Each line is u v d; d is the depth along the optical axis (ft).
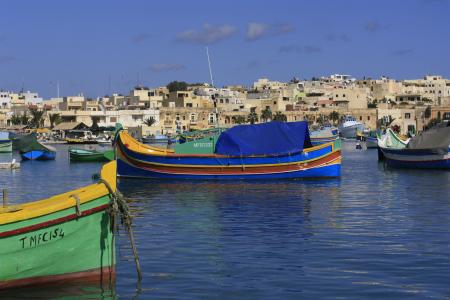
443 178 174.70
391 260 70.79
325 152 167.94
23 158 295.69
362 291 59.26
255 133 167.22
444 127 207.10
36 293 58.13
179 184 156.97
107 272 61.46
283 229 90.43
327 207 114.11
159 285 61.52
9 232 56.24
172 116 625.41
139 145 171.83
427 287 60.23
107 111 615.57
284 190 143.13
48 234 58.03
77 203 58.49
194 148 167.73
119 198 61.21
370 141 394.52
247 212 107.76
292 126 167.94
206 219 100.07
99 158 278.87
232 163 165.17
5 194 68.95
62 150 420.77
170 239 83.20
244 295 58.44
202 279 63.62
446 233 86.69
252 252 75.20
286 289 60.13
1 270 56.95
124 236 85.30
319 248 77.25
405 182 163.73
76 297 57.41
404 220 98.27
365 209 111.24
